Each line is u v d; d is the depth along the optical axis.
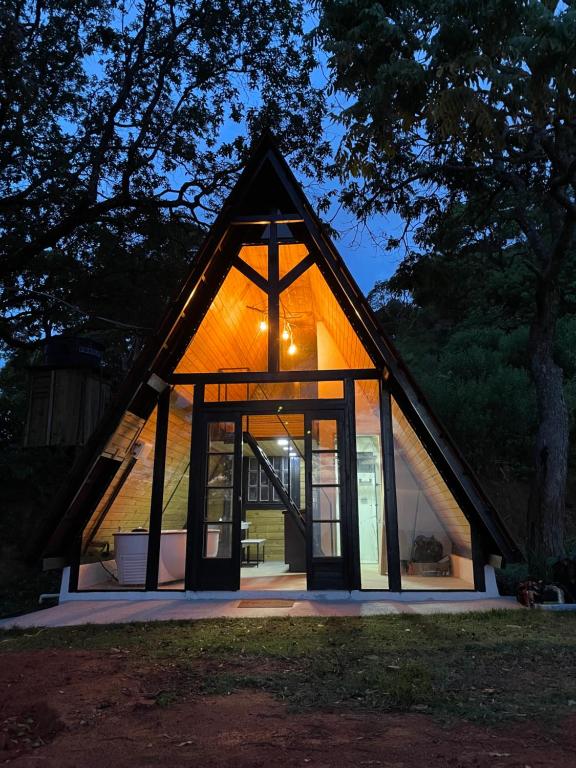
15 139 10.08
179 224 13.06
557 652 4.11
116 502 7.61
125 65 11.54
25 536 11.38
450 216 11.78
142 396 7.08
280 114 12.45
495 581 6.74
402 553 8.10
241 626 5.17
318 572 6.79
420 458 7.38
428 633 4.78
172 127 11.97
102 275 13.10
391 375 7.01
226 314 8.11
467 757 2.30
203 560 6.93
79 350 7.38
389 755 2.33
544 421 9.27
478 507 6.56
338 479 7.07
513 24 4.76
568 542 9.63
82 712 2.93
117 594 6.88
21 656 4.25
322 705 3.00
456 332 19.81
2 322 11.91
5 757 2.39
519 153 10.16
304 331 8.55
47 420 7.18
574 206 8.66
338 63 5.93
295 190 7.42
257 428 10.30
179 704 3.04
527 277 16.67
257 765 2.24
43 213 11.77
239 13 11.61
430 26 5.56
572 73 4.72
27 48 10.11
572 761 2.26
